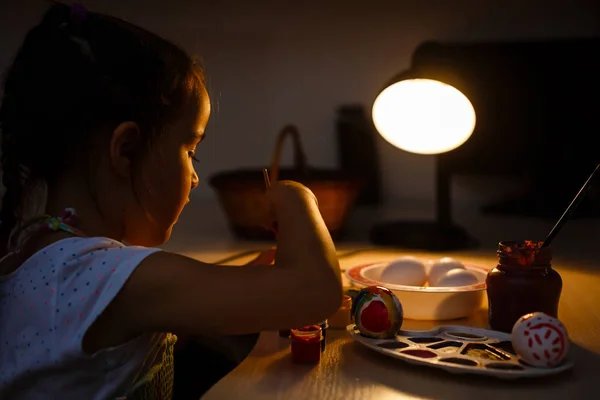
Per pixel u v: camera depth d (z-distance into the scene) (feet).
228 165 7.34
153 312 2.11
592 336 2.69
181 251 4.50
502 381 2.23
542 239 4.87
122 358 2.17
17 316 2.19
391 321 2.53
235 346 3.50
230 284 2.11
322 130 7.14
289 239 2.33
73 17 2.38
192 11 7.13
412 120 3.62
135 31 2.45
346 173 5.18
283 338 2.73
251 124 7.25
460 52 5.81
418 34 6.81
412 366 2.37
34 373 2.15
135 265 2.12
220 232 5.35
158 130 2.39
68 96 2.27
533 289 2.60
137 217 2.44
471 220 5.84
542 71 5.70
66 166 2.37
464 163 5.99
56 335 2.12
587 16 6.43
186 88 2.48
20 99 2.34
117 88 2.29
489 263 4.03
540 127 5.80
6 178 2.47
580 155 5.78
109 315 2.13
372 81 6.98
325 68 7.06
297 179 4.92
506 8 6.58
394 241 4.68
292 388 2.20
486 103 5.83
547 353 2.22
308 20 7.02
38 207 2.54
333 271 2.23
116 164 2.31
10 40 7.23
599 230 5.27
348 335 2.77
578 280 3.62
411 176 7.07
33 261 2.22
